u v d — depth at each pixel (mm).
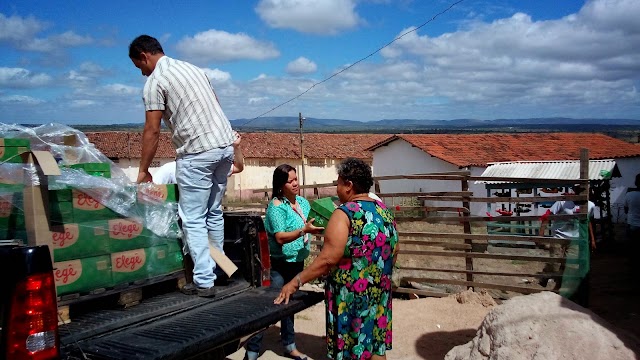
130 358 2646
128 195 3510
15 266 2377
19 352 2361
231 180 34031
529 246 9789
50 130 3973
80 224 3189
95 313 3348
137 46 4027
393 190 28375
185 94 3863
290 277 4980
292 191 4859
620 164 25438
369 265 3592
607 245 13594
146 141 3928
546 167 16844
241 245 4461
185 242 3895
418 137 27797
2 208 3018
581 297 6684
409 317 6641
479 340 4543
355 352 3602
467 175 7539
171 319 3430
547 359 3924
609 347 3902
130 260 3508
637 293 7918
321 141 39875
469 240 7473
